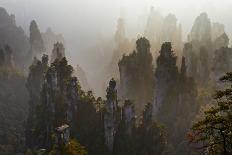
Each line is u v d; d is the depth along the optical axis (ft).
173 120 389.39
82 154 298.35
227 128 135.95
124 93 442.91
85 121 354.74
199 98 401.49
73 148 297.94
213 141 145.69
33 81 467.52
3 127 451.12
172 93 401.29
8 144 420.36
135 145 341.21
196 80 453.17
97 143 339.98
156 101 406.62
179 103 397.80
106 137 338.34
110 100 336.08
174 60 403.13
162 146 344.28
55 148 302.04
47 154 327.47
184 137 362.94
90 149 337.52
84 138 344.28
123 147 339.77
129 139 343.05
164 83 400.47
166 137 361.51
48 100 378.12
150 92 436.76
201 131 142.41
